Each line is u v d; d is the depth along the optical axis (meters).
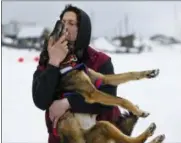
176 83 13.84
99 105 4.20
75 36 4.16
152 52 44.59
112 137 4.05
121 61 25.08
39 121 8.51
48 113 4.22
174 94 11.50
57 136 4.18
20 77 15.90
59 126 4.12
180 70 18.92
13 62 23.61
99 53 4.37
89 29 4.23
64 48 3.93
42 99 3.98
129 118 4.34
